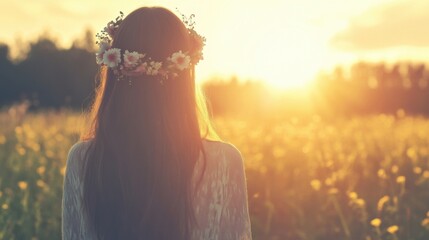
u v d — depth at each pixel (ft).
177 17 7.31
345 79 101.55
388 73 196.44
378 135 40.73
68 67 159.22
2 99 162.91
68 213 7.39
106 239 7.07
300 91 62.80
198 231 7.02
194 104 7.22
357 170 27.89
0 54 174.19
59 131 45.62
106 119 7.16
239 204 7.13
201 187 7.02
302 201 22.72
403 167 28.19
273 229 21.53
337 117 57.67
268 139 34.91
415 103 129.59
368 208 22.06
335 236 20.15
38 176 27.27
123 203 7.00
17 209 22.06
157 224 6.93
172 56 7.01
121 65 7.08
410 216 20.79
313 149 33.06
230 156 7.11
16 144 37.83
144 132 7.02
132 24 7.21
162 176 6.93
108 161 7.08
